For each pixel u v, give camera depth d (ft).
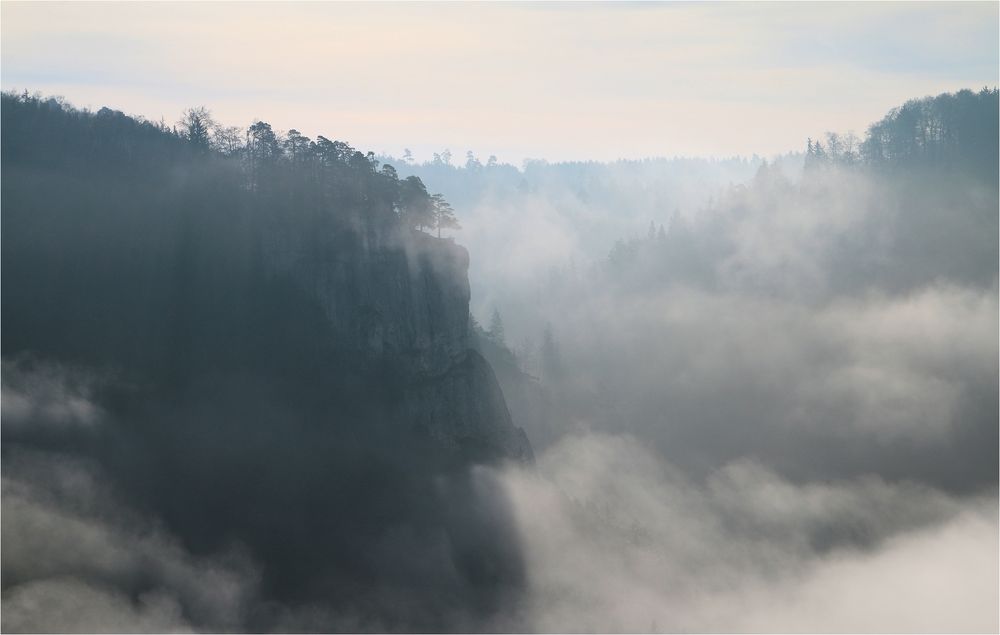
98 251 557.74
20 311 515.50
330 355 542.57
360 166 595.88
